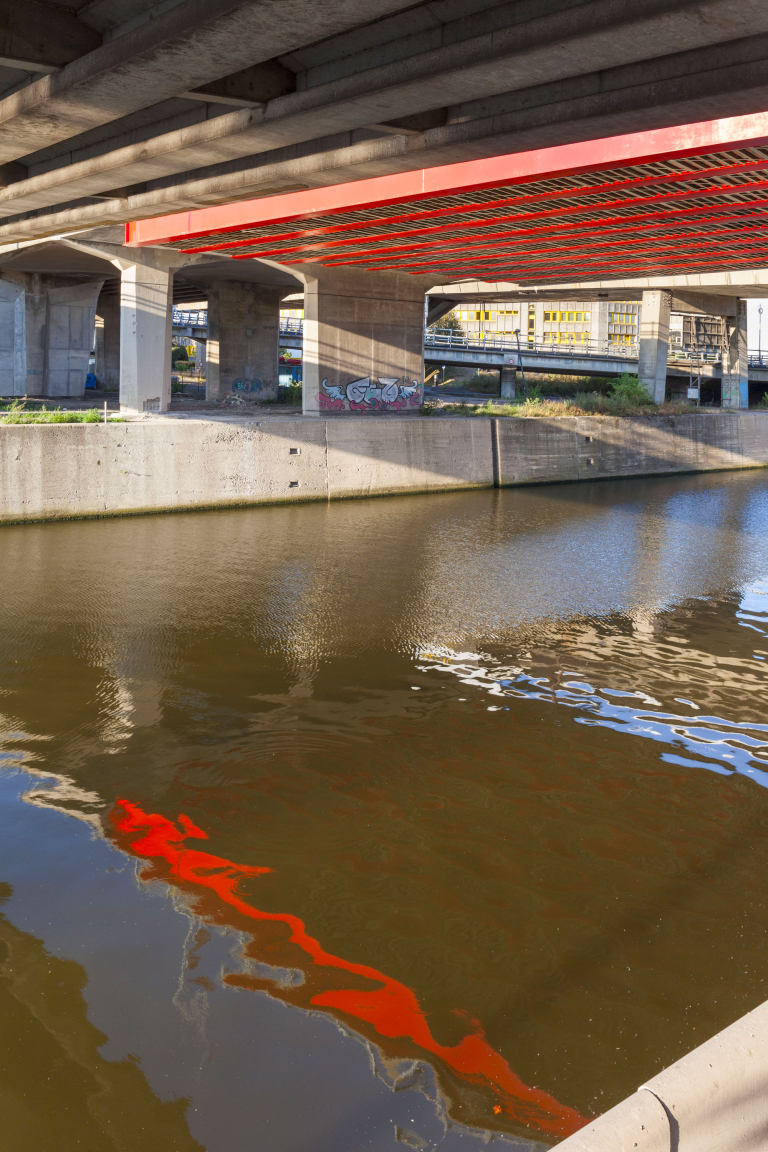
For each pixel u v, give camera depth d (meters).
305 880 10.29
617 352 90.44
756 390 96.75
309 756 13.88
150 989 8.28
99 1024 7.78
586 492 47.56
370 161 19.55
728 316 69.56
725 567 28.97
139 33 12.59
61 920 9.37
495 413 51.53
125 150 20.02
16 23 13.36
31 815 11.79
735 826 11.86
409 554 29.48
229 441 37.38
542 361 81.12
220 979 8.45
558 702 16.56
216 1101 6.93
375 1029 7.77
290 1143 6.53
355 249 35.81
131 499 34.91
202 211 29.27
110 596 23.33
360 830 11.52
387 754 14.00
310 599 23.55
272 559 28.20
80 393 62.09
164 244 36.09
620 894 10.12
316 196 24.23
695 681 17.94
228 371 59.81
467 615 22.44
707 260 36.72
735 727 15.52
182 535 31.61
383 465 42.94
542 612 22.92
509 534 33.62
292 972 8.56
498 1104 6.92
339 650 19.39
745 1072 3.27
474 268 42.66
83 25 13.89
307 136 17.22
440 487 45.53
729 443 62.06
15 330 60.38
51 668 17.80
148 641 19.67
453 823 11.76
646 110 14.99
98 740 14.36
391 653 19.27
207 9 11.49
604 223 27.31
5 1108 6.79
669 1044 7.64
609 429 54.03
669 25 11.47
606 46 12.25
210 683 17.14
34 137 17.16
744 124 16.22
